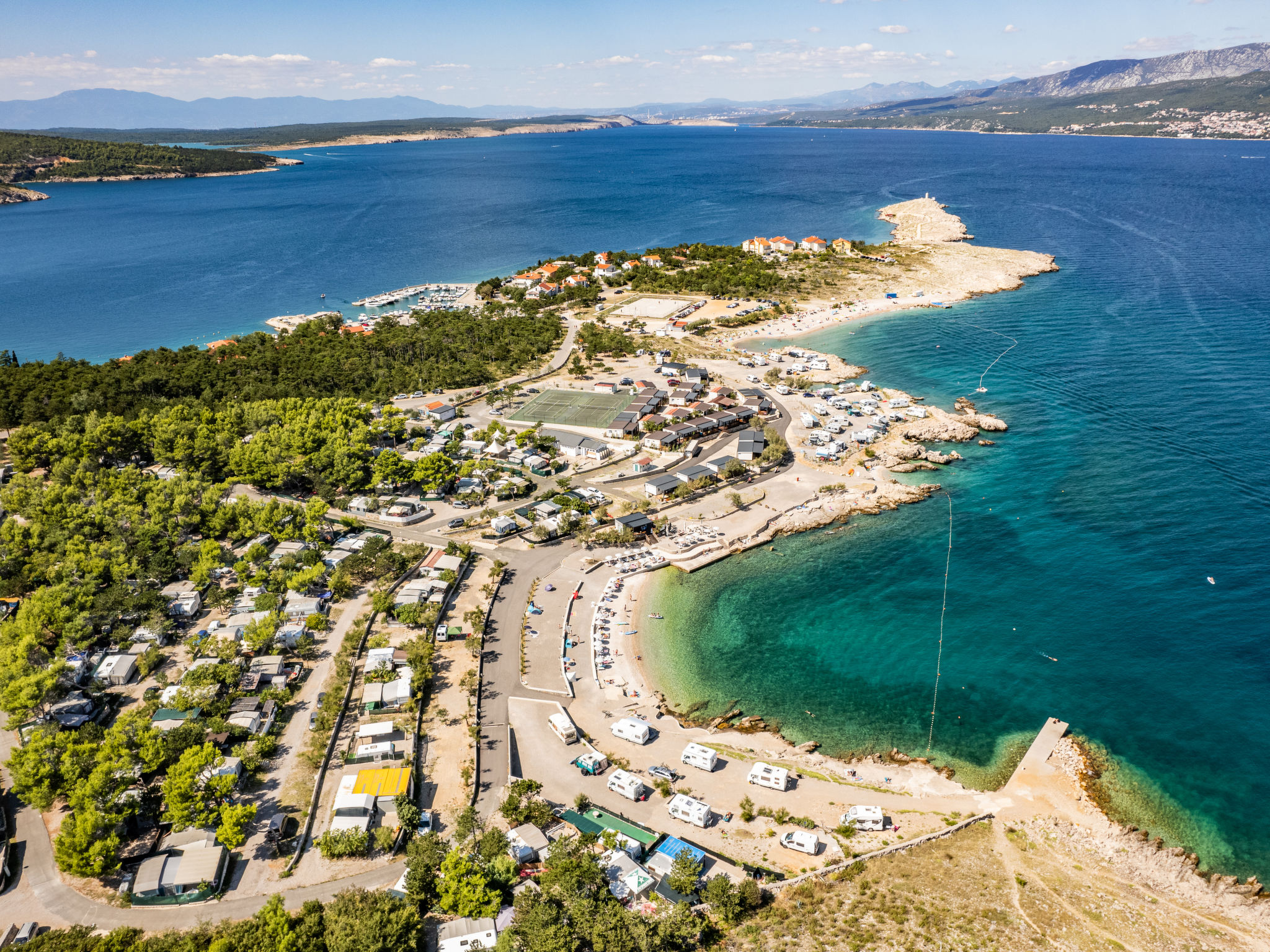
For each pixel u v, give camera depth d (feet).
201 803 296.30
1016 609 453.99
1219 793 326.85
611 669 407.03
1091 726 366.84
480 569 491.31
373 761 332.19
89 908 266.57
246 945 238.68
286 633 409.08
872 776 338.75
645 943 238.89
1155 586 466.29
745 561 509.35
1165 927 263.70
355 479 574.97
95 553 469.16
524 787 307.99
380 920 241.14
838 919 260.21
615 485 591.78
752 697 393.70
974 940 252.83
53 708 358.64
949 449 654.94
